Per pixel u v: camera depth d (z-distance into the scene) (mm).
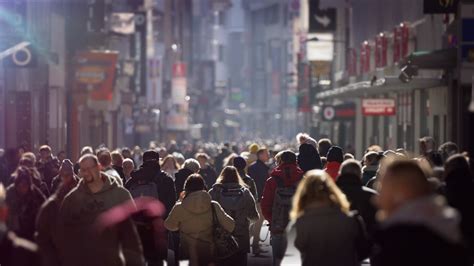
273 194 37469
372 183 35531
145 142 184000
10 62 65812
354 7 127500
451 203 28141
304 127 189000
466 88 61531
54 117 100312
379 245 15203
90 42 112625
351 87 96938
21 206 31672
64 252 26172
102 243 25391
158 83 191875
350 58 128000
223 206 37344
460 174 28344
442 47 76188
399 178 15523
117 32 131250
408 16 93438
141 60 173500
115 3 151250
